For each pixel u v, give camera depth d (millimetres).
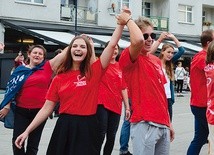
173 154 8656
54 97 4535
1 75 24719
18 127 6230
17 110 6270
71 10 29359
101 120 6852
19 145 4551
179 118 14914
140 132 4684
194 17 37406
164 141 4801
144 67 4695
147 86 4680
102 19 30750
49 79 6273
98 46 26391
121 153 8078
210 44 5625
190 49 32094
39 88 6234
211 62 5609
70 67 4477
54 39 24938
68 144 4402
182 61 31828
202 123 6805
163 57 7750
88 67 4418
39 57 6312
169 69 7801
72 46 4441
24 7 27266
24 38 27375
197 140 6906
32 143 6293
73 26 29109
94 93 4438
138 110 4707
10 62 24438
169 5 35500
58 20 28641
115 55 7004
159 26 34781
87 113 4414
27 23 27375
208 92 5656
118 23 4488
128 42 27562
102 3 30781
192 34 37156
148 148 4668
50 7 28312
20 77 6191
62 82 4445
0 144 9375
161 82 4758
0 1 26422
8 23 26328
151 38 4754
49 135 10641
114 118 7086
